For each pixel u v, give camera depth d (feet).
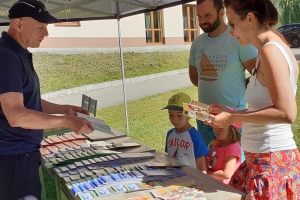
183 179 5.72
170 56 41.70
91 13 15.97
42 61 31.68
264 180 5.13
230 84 8.68
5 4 13.74
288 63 4.76
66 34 33.47
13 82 5.61
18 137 6.13
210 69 8.89
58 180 6.71
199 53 9.22
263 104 5.15
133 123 23.12
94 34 35.58
